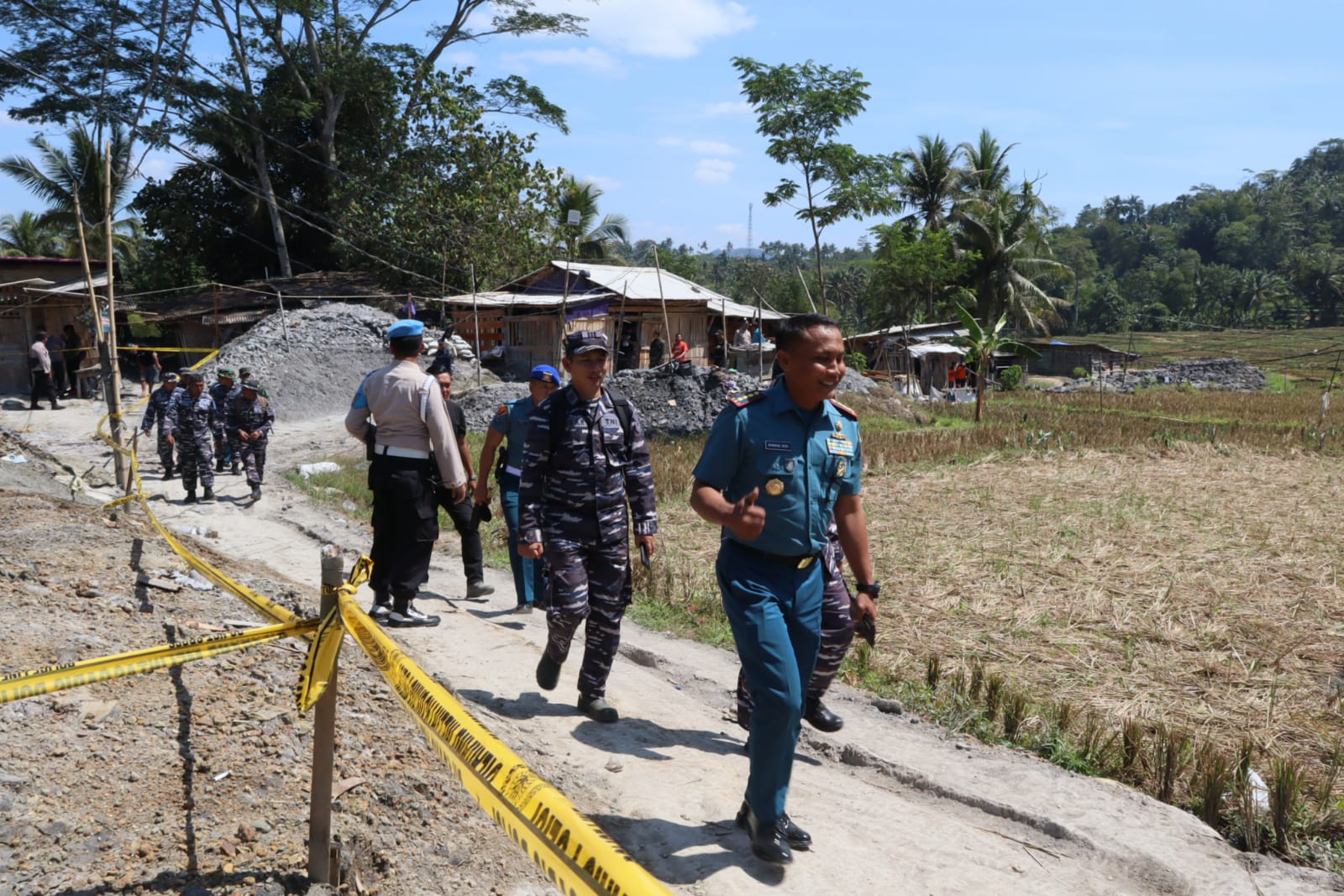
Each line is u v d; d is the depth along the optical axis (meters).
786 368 3.67
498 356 30.45
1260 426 23.45
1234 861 3.86
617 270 31.64
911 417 25.72
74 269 28.77
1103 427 22.47
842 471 3.73
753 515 3.39
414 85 37.53
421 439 6.35
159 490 13.17
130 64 31.20
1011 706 5.43
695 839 3.79
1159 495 13.12
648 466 5.14
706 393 20.95
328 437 20.48
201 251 40.72
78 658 4.00
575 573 4.90
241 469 14.87
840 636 4.73
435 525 6.53
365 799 3.43
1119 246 148.12
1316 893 3.61
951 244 49.72
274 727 3.75
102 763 3.26
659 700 5.53
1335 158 165.50
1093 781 4.59
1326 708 5.75
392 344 6.29
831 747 4.97
